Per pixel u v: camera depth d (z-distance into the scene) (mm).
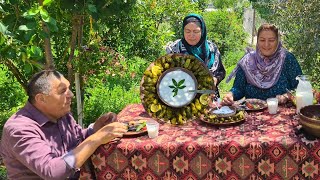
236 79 3420
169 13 7656
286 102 2965
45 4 2703
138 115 2879
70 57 4102
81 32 4039
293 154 2162
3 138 2221
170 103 2684
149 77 2734
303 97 2609
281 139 2203
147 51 6457
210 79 2748
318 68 5059
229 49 10391
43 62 3840
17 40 2658
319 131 2135
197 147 2221
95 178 2359
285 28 5238
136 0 3619
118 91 6211
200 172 2256
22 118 2223
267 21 5547
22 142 2135
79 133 2582
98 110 5414
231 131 2418
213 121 2572
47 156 2117
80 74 4297
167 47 3723
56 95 2230
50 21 2660
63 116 2443
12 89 5453
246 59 3355
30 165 2105
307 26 5000
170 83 2729
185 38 3594
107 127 2305
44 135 2266
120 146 2262
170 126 2598
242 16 13039
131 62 6664
